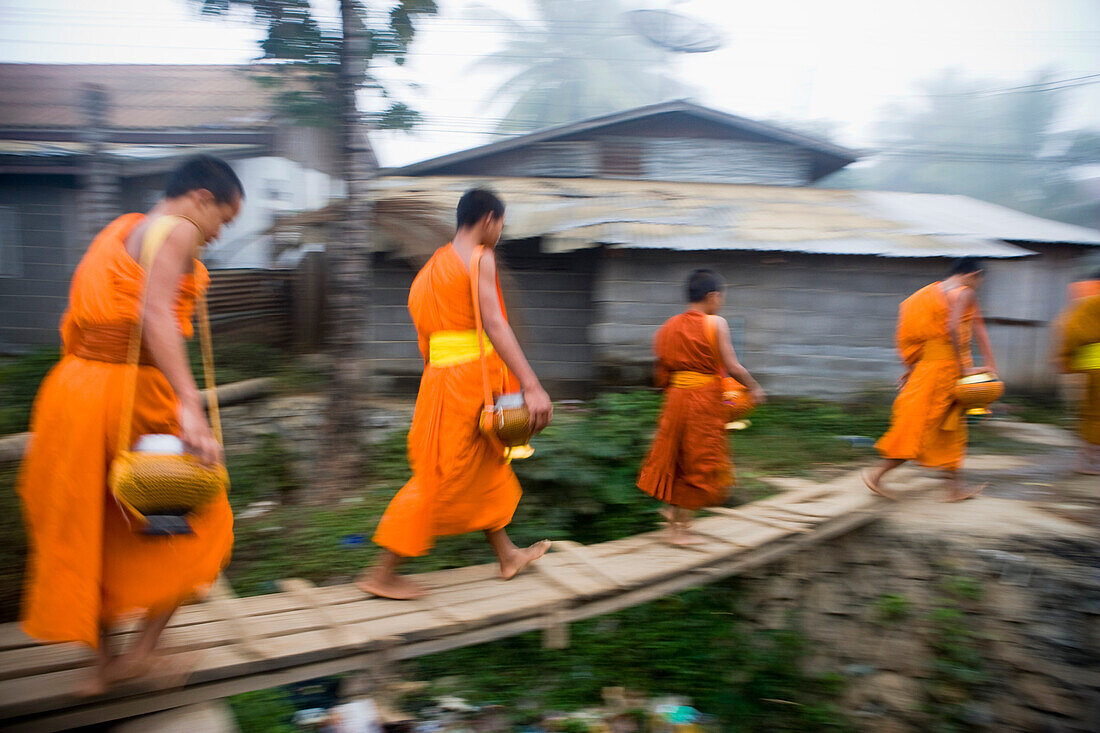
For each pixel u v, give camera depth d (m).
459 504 3.08
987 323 9.67
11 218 11.05
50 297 11.20
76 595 2.15
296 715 3.58
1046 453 7.10
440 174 12.46
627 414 6.03
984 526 4.90
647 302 8.94
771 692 4.61
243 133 11.36
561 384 10.19
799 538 4.42
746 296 8.95
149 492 2.06
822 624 4.96
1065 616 4.39
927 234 9.17
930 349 4.92
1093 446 6.15
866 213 10.48
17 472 4.96
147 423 2.26
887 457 5.06
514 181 11.61
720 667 4.64
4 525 4.01
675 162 12.52
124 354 2.22
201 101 12.74
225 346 9.44
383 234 7.79
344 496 5.29
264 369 9.15
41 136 10.76
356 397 5.57
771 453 6.78
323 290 10.64
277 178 11.74
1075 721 4.26
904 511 5.17
